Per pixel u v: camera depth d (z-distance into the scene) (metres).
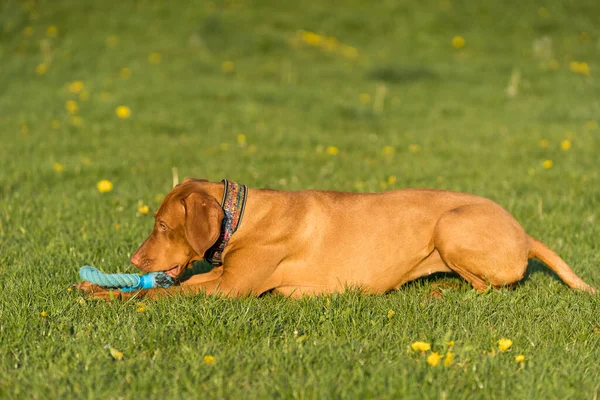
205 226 5.13
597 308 5.43
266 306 5.27
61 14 24.14
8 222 7.57
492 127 15.60
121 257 6.51
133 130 14.04
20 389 3.88
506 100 19.62
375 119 16.23
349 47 26.64
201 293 5.32
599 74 23.94
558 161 12.03
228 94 17.83
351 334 4.80
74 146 12.21
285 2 29.77
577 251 7.11
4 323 4.78
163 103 16.64
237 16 26.73
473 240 5.61
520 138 14.06
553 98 19.92
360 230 5.72
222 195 5.54
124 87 18.03
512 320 5.18
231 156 11.92
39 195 8.84
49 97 16.56
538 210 8.47
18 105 15.85
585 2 32.03
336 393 3.88
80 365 4.18
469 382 4.05
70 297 5.31
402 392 3.87
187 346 4.46
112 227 7.47
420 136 14.49
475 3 31.48
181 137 13.67
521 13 30.97
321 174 10.55
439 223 5.70
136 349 4.43
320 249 5.67
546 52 26.58
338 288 5.72
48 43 21.80
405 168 11.15
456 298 5.58
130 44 22.69
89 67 20.22
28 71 19.14
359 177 10.45
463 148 13.05
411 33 28.61
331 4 30.53
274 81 20.80
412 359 4.41
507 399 3.91
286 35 25.75
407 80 21.89
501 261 5.66
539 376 4.14
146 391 3.91
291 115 16.41
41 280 5.70
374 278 5.77
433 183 10.10
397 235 5.76
